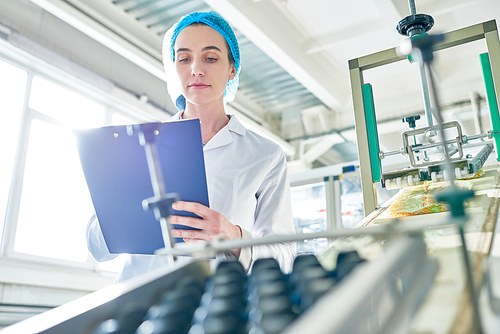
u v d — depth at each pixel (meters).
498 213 0.81
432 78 0.43
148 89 5.91
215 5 4.55
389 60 1.64
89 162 0.93
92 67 5.11
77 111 5.14
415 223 0.41
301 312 0.37
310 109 7.25
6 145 4.34
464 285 0.44
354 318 0.27
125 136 0.90
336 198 4.37
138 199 0.93
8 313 3.84
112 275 5.05
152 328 0.38
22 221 4.39
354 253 0.47
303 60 5.84
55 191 4.80
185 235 0.92
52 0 4.27
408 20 1.70
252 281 0.45
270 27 5.20
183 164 0.90
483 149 1.50
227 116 1.55
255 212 1.40
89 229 1.23
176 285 0.51
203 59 1.35
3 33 4.24
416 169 1.38
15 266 4.04
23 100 4.52
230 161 1.37
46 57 4.59
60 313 0.46
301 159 7.40
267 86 6.69
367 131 1.61
